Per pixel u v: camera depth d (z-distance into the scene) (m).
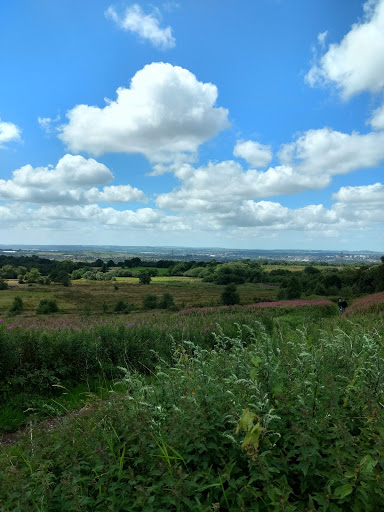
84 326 13.43
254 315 19.75
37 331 9.32
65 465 2.97
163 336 11.95
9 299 73.88
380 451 2.63
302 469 2.53
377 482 2.42
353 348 4.27
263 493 2.53
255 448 2.54
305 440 2.63
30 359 8.31
